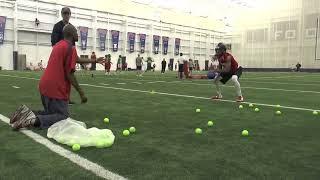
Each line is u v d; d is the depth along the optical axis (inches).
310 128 234.2
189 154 166.7
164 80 832.3
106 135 187.3
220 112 304.7
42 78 221.8
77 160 154.7
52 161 153.3
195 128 230.5
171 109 319.3
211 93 489.7
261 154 167.9
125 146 180.1
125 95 445.1
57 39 326.0
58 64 218.2
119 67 1441.9
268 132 219.9
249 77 1152.8
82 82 722.2
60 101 220.4
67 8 326.6
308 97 455.8
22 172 139.3
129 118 266.4
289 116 287.3
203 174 138.5
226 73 400.5
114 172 139.7
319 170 144.9
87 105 339.0
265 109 329.1
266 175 138.1
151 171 141.5
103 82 725.9
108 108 319.9
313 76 1273.4
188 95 456.4
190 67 1293.1
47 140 187.8
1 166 146.4
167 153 167.9
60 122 198.8
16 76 914.1
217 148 178.2
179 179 132.4
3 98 385.4
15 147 174.9
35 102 350.9
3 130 211.8
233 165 150.3
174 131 219.8
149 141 191.8
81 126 193.2
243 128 232.1
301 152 172.4
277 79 1006.4
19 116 221.1
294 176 137.3
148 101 381.1
